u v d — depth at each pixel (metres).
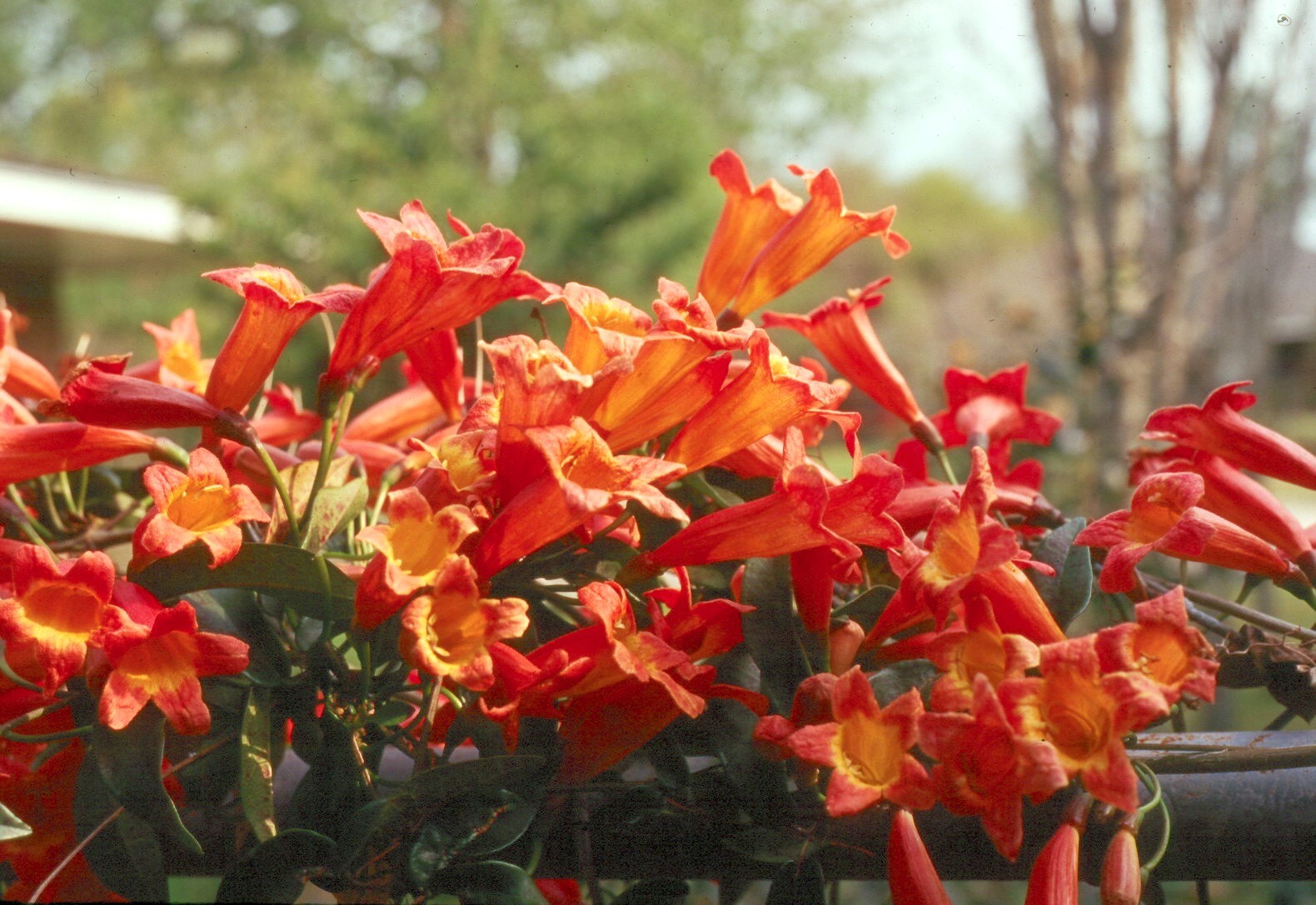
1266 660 0.52
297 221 6.07
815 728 0.46
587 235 6.34
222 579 0.48
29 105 9.39
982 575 0.48
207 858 0.54
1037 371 2.39
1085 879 0.50
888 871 0.48
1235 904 1.62
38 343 4.36
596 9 7.75
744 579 0.50
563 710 0.50
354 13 8.23
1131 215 2.97
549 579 0.52
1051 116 3.07
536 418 0.47
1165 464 0.59
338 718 0.49
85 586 0.46
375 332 0.51
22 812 0.51
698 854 0.51
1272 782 0.50
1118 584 0.49
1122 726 0.44
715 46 8.03
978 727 0.45
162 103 9.01
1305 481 0.55
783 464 0.49
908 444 0.63
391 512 0.47
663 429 0.50
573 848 0.52
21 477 0.51
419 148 6.84
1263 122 3.28
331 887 0.49
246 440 0.51
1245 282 4.43
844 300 0.62
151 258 4.49
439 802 0.49
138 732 0.47
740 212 0.60
